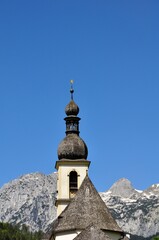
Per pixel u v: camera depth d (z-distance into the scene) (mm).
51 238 102750
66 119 142500
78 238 86125
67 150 137500
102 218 94875
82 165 135875
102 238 85688
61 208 132500
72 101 144875
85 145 139500
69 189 134000
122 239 95188
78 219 94688
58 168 136750
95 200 97000
